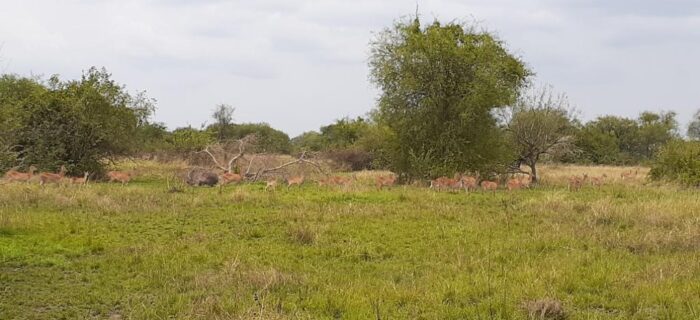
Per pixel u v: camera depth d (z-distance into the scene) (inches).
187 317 292.8
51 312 311.1
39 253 438.0
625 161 2222.0
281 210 663.1
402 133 1116.5
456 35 1134.4
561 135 1198.3
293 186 970.7
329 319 294.7
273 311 298.5
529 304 305.4
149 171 1293.1
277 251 453.1
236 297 325.1
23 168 1061.1
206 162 1392.7
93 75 1140.5
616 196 872.9
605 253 441.7
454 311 303.6
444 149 1095.0
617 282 356.8
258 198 751.7
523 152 1187.9
